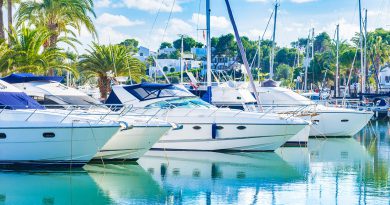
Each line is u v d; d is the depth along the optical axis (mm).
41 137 21578
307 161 26422
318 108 36375
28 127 21469
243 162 25641
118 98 28703
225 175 22484
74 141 21688
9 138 21625
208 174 22625
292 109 35375
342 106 40781
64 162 22094
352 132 36719
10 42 38812
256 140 28125
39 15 44781
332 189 19953
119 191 19344
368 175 22797
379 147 32500
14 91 23109
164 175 22250
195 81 38688
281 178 22016
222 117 28000
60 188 19625
